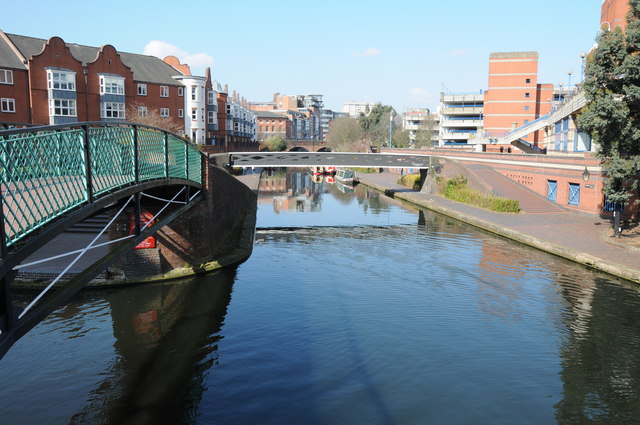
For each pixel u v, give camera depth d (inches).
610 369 519.8
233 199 1197.1
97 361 526.6
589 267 884.0
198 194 842.2
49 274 732.0
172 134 624.1
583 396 467.8
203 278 825.5
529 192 1605.6
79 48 1916.8
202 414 432.8
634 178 993.5
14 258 268.8
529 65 2657.5
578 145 1599.4
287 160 1760.6
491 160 1931.6
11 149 271.0
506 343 580.4
